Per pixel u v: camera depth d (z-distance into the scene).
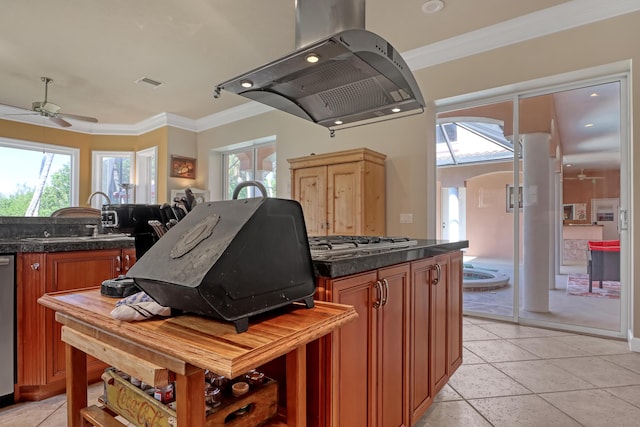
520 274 3.45
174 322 0.90
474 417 1.74
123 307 0.93
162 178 5.97
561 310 3.24
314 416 1.08
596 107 3.09
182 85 4.66
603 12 2.79
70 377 1.19
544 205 3.36
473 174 3.86
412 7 2.90
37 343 1.95
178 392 0.81
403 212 3.83
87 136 6.53
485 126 3.71
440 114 3.86
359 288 1.23
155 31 3.33
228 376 0.65
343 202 3.70
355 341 1.20
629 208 2.81
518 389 2.03
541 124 3.34
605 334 2.98
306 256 1.07
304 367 0.99
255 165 5.86
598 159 3.08
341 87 1.88
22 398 1.94
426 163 3.71
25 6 2.92
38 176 6.07
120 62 3.98
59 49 3.68
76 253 2.11
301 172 4.07
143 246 1.42
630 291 2.77
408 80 1.84
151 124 6.19
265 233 0.94
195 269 0.81
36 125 5.99
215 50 3.70
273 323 0.89
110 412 1.17
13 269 1.91
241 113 5.55
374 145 4.06
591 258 3.11
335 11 1.77
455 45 3.43
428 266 1.78
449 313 2.05
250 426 1.01
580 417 1.73
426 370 1.74
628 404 1.85
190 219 1.05
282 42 3.53
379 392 1.33
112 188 6.69
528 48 3.11
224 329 0.85
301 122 4.80
